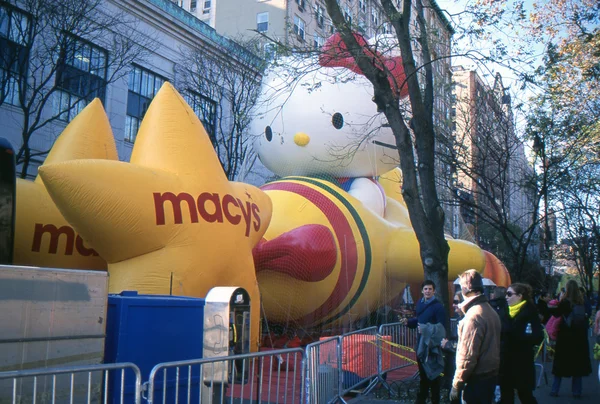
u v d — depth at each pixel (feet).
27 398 12.63
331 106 36.17
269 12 100.42
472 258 39.75
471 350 15.37
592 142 54.13
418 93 27.81
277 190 35.45
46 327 13.10
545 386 31.73
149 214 22.41
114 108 61.36
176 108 25.59
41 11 47.52
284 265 30.09
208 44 68.13
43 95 50.42
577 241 88.22
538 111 47.60
